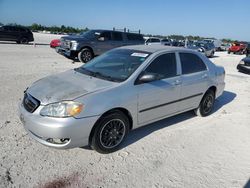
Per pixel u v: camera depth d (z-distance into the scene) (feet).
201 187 10.89
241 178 11.68
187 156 13.35
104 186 10.62
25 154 12.42
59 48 47.57
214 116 19.81
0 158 11.91
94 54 46.21
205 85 18.43
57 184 10.53
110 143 13.02
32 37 85.10
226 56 92.79
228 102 24.25
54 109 11.42
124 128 13.47
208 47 80.89
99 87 12.73
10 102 19.20
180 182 11.14
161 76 15.20
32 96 12.49
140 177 11.34
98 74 14.62
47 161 12.03
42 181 10.64
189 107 17.72
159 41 90.94
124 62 15.10
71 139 11.51
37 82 14.33
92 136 12.32
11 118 16.30
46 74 30.96
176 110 16.62
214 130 16.98
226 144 14.99
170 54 16.22
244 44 113.09
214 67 19.74
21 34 81.82
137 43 51.42
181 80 16.28
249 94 28.04
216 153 13.84
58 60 45.93
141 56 15.16
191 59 17.74
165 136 15.55
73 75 14.85
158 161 12.69
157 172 11.78
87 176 11.18
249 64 44.21
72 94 12.00
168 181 11.16
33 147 13.10
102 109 12.04
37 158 12.19
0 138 13.69
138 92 13.60
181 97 16.58
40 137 11.74
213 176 11.71
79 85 13.01
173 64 16.19
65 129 11.21
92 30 48.06
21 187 10.20
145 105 14.17
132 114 13.60
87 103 11.70
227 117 19.72
